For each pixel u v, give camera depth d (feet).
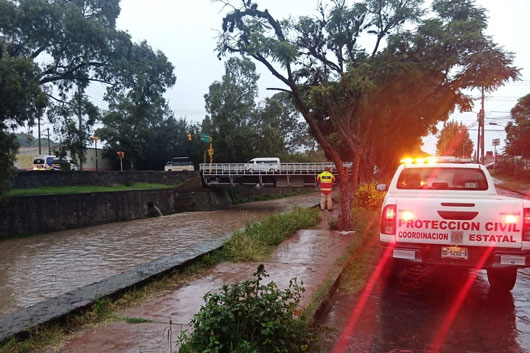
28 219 68.23
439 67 35.42
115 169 167.73
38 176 87.97
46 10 72.84
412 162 21.75
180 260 20.79
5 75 55.42
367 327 13.96
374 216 39.22
